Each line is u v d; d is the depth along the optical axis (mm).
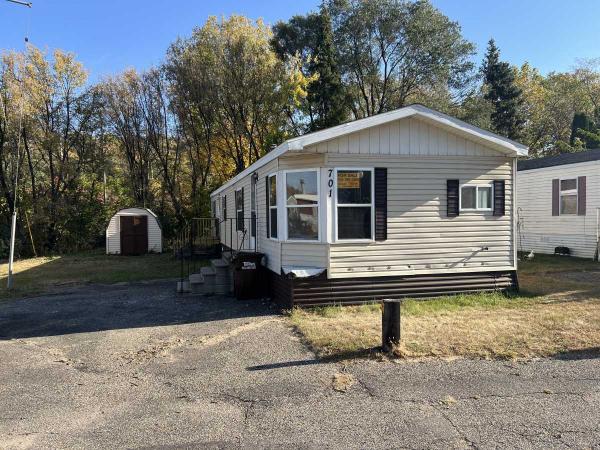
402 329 6336
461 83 31953
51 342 6598
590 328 6227
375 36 30656
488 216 8789
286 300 8250
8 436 3623
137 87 25641
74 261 19266
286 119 26719
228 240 15836
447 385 4422
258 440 3471
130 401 4297
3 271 16562
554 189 15773
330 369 4973
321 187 8094
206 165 25891
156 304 9297
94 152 25766
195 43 24594
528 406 3920
